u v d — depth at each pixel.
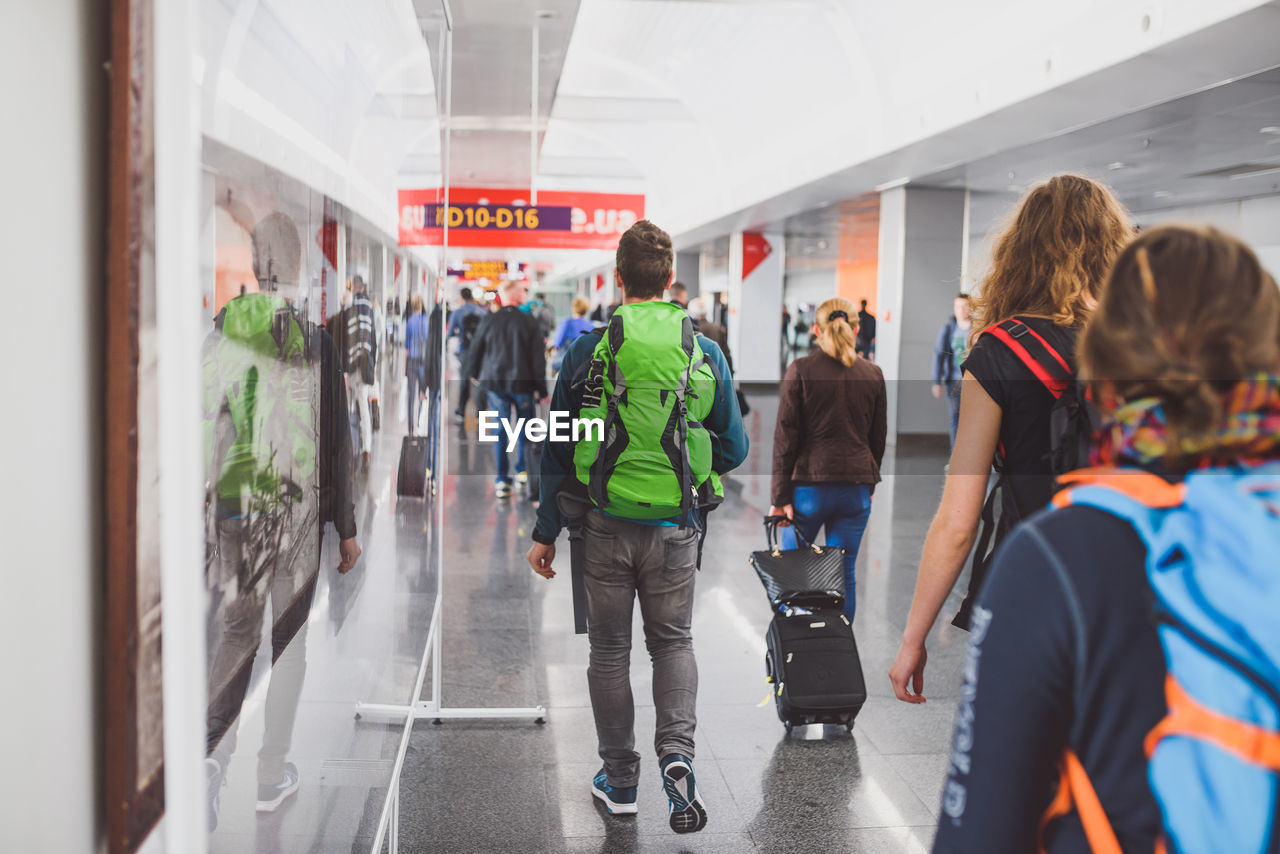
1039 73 8.41
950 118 9.98
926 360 14.27
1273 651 0.78
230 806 1.22
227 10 1.10
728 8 12.80
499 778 3.30
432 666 4.05
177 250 0.87
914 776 3.34
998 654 0.87
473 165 17.78
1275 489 0.84
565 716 3.83
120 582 0.82
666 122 18.41
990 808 0.86
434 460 3.63
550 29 8.10
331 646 1.78
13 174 0.72
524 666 4.37
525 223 9.54
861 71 11.77
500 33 8.26
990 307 1.78
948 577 1.68
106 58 0.85
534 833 2.94
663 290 2.90
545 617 5.09
